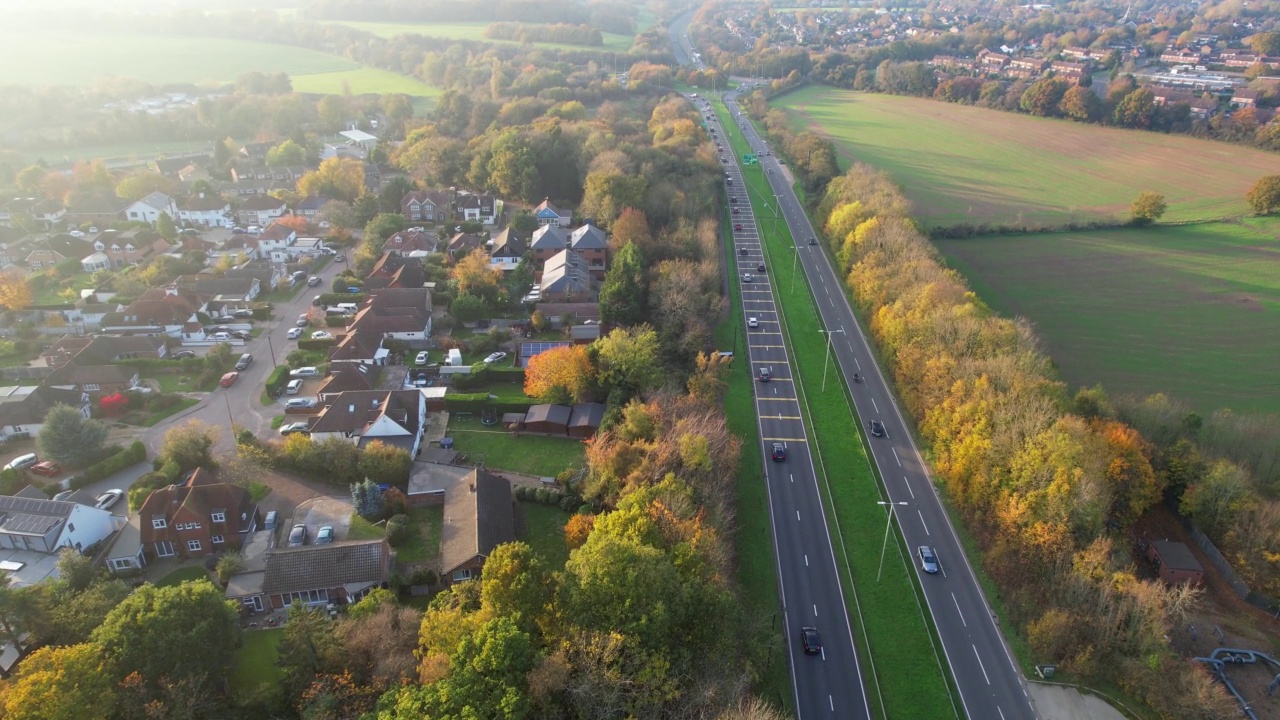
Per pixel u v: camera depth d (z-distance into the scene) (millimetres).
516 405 140750
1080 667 92625
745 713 73000
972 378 127125
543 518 114875
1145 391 155250
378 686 74938
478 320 174750
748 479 128125
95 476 118500
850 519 119875
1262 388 157250
